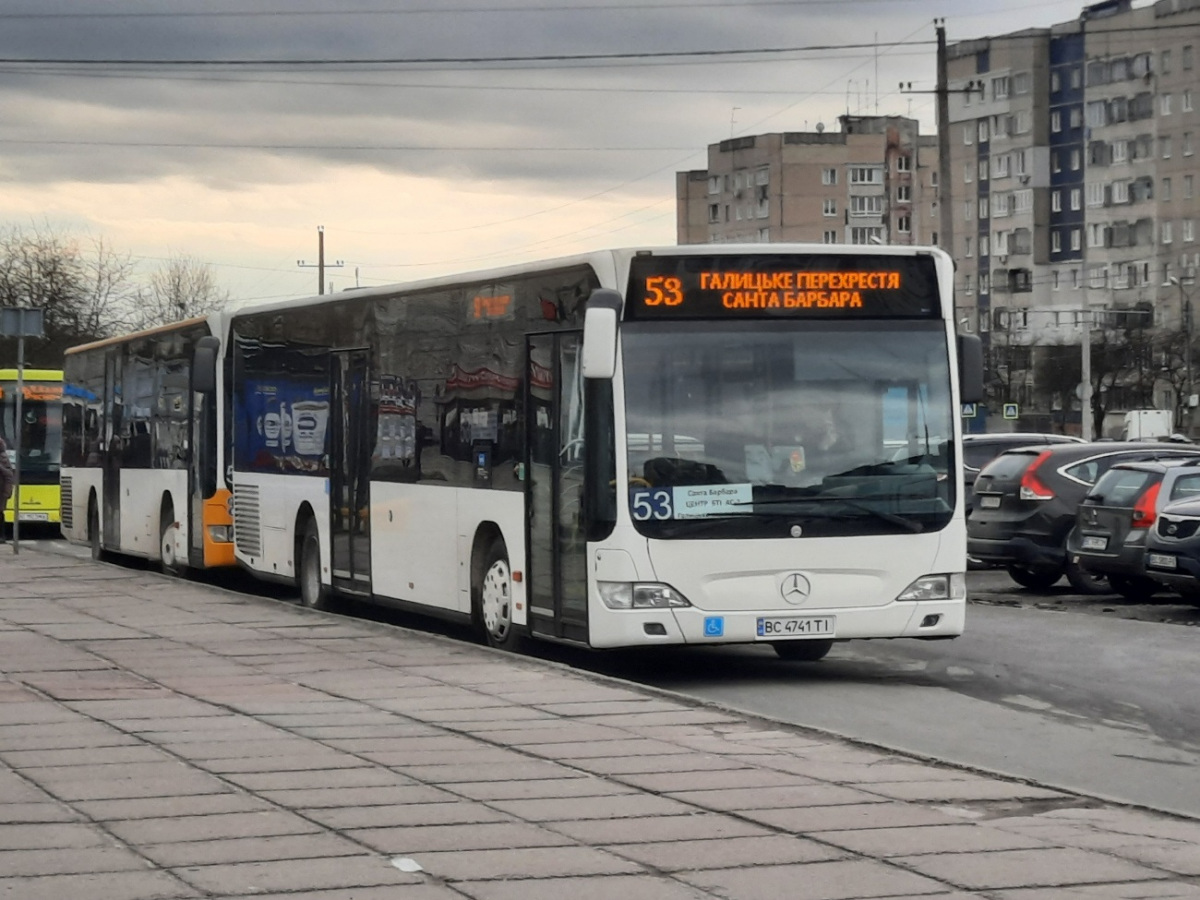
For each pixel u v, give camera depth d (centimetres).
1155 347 11481
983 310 14225
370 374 1942
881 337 1489
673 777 998
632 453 1438
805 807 914
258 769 1012
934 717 1345
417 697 1324
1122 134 13288
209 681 1416
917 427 1489
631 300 1446
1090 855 805
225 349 2447
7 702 1294
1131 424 8619
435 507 1773
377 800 921
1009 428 11931
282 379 2222
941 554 1485
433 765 1031
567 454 1504
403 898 715
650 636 1438
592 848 812
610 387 1439
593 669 1631
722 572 1445
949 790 965
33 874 751
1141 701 1430
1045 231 13838
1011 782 992
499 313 1636
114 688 1373
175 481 2606
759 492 1453
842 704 1410
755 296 1463
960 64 14350
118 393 2989
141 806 902
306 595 2136
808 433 1468
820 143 16025
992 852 810
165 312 11062
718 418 1452
